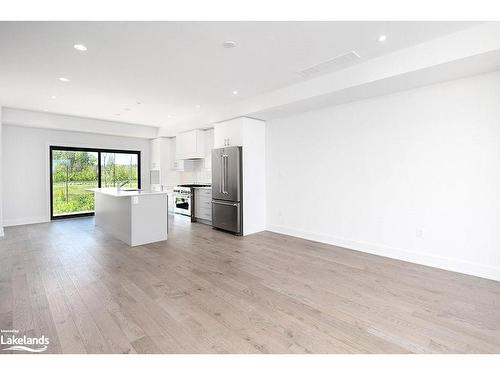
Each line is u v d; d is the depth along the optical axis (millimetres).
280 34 2617
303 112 4797
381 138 3783
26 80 3857
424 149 3381
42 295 2566
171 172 8047
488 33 2416
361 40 2746
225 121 5555
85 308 2324
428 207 3371
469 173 3049
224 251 4082
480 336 1917
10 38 2643
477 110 2979
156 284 2846
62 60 3176
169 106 5422
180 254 3926
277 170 5352
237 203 5082
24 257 3744
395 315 2213
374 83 3264
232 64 3336
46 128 6312
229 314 2240
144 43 2771
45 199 6426
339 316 2205
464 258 3111
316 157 4637
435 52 2717
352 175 4145
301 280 2959
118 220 4848
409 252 3549
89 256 3807
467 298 2494
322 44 2830
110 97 4762
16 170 6020
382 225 3816
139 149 8055
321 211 4602
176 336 1933
